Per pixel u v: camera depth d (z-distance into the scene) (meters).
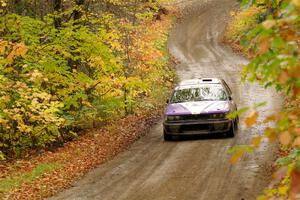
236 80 34.19
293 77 2.92
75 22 20.53
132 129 21.55
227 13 65.19
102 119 22.28
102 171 14.36
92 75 23.14
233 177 12.21
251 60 3.36
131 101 25.12
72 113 21.09
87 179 13.56
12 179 14.00
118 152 16.98
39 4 23.31
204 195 11.01
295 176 2.83
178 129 17.66
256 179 11.71
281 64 3.13
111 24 22.70
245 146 3.38
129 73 26.08
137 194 11.60
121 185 12.57
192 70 40.72
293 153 4.64
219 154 14.96
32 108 16.05
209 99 18.66
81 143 19.53
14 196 12.21
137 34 28.81
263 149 14.98
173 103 18.80
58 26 22.16
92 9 25.25
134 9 26.77
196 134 18.56
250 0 4.41
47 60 18.34
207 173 12.89
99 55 20.31
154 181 12.62
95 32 22.59
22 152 18.52
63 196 12.02
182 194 11.25
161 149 16.73
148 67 27.55
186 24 63.09
